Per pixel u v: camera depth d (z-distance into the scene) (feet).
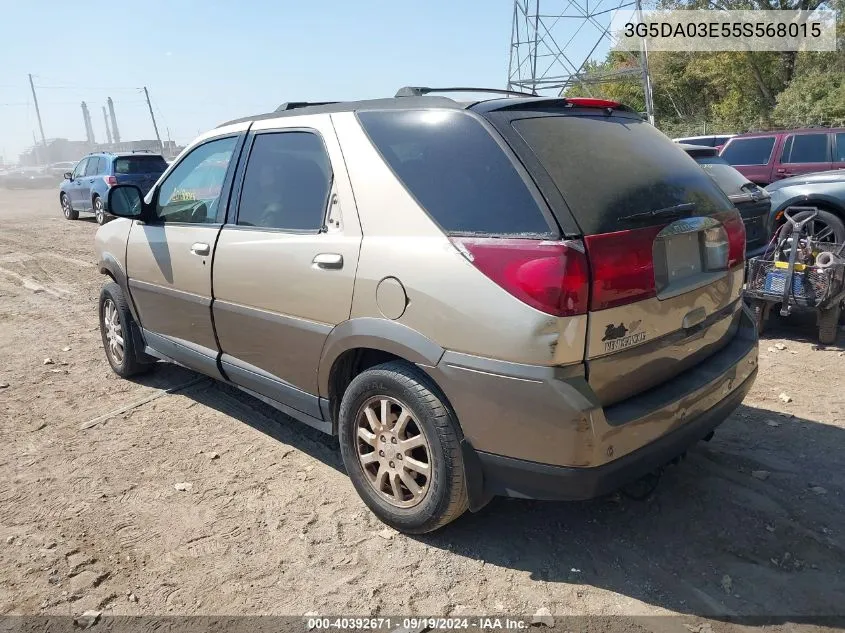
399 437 10.19
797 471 12.01
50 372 18.81
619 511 11.07
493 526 10.83
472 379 8.94
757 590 9.16
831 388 15.81
